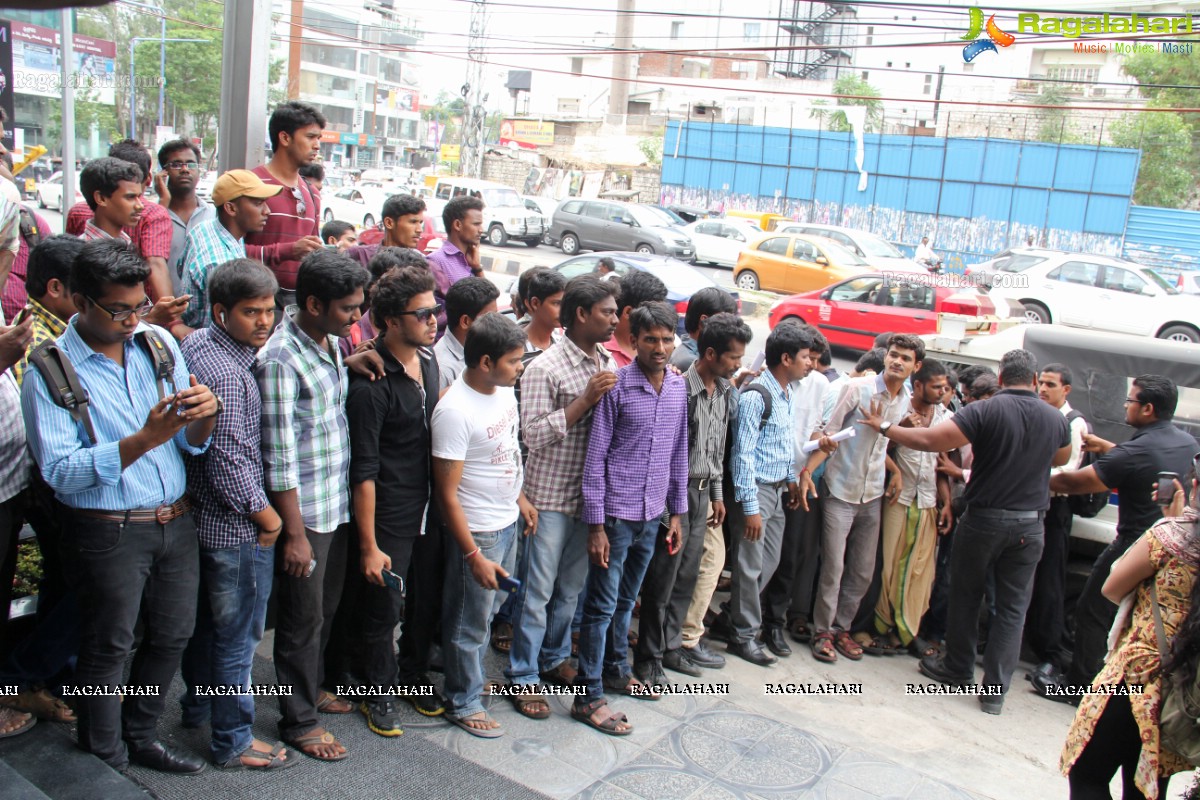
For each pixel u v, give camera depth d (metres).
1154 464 4.30
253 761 3.07
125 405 2.70
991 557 4.45
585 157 37.19
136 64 32.09
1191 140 27.92
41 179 19.55
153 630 2.84
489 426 3.38
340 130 53.28
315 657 3.19
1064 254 16.62
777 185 30.50
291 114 4.10
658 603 4.07
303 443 3.02
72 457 2.53
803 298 14.38
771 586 4.85
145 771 2.96
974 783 3.71
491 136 52.88
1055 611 4.96
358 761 3.21
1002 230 27.16
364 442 3.17
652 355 3.65
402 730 3.47
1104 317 15.55
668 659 4.38
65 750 2.89
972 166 27.30
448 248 5.03
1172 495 3.34
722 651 4.77
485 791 3.12
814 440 4.67
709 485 4.21
